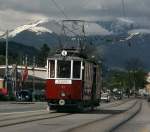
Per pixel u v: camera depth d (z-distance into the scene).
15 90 92.19
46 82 40.19
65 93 39.66
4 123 26.91
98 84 48.22
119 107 65.06
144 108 63.16
